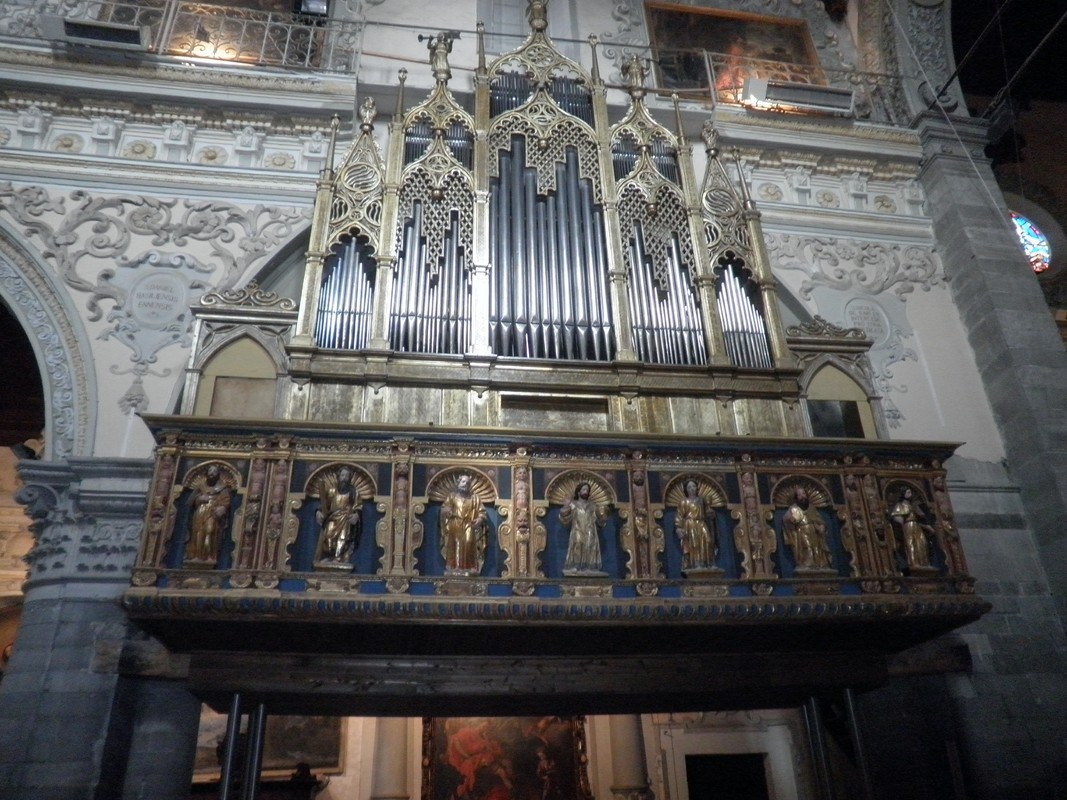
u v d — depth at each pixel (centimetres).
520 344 902
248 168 1047
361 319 893
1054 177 1661
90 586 791
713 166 1070
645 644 772
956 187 1193
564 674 788
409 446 755
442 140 1015
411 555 712
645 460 789
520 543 728
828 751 868
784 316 1132
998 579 958
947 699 895
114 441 859
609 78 1245
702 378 916
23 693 739
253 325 896
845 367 1003
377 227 948
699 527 764
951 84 1312
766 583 749
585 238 991
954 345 1122
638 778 1289
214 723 1230
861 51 1399
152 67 1039
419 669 770
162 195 1007
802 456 819
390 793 1227
